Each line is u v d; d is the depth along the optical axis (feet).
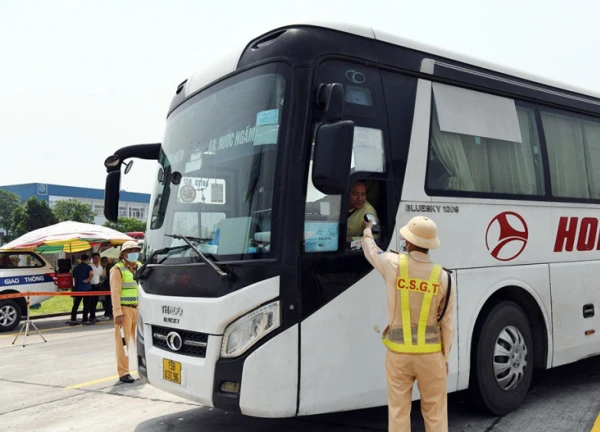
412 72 15.66
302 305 12.95
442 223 15.62
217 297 13.21
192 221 15.01
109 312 53.47
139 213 266.77
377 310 14.19
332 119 12.67
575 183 19.98
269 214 13.17
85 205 229.86
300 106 13.42
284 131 13.39
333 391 13.32
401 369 12.59
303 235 13.11
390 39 15.51
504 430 15.60
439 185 15.75
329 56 14.01
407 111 15.37
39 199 249.75
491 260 16.71
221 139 14.93
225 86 15.40
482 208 16.66
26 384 24.59
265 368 12.59
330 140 11.96
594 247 20.26
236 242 13.47
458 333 15.62
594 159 21.01
